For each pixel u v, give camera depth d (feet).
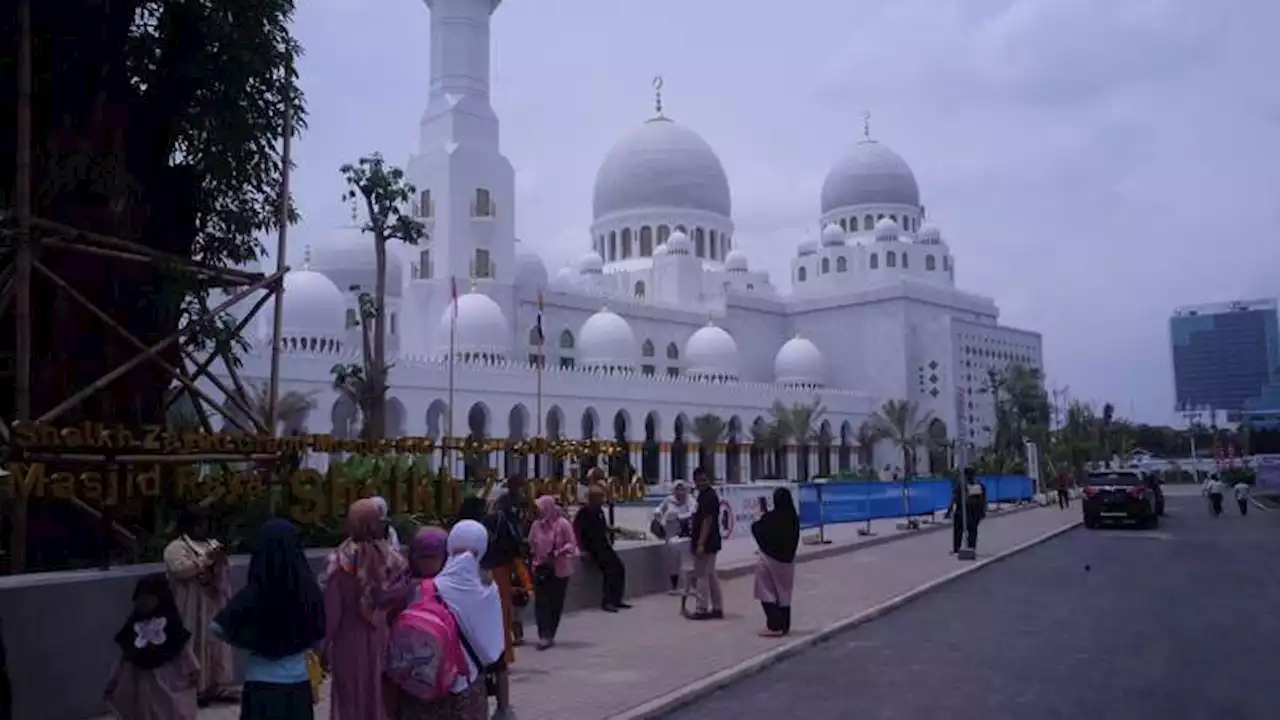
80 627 31.14
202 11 41.93
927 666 38.65
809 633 45.16
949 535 105.70
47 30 40.11
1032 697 33.09
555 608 42.01
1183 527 117.70
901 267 290.76
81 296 37.70
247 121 43.93
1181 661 38.83
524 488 55.47
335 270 206.90
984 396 280.72
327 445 47.55
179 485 40.93
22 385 35.76
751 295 281.33
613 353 221.87
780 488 45.57
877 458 270.87
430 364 168.14
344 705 22.50
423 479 50.57
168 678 22.68
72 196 40.96
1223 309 574.15
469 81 213.46
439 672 20.25
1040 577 68.33
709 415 217.15
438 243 205.57
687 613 50.52
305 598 20.18
